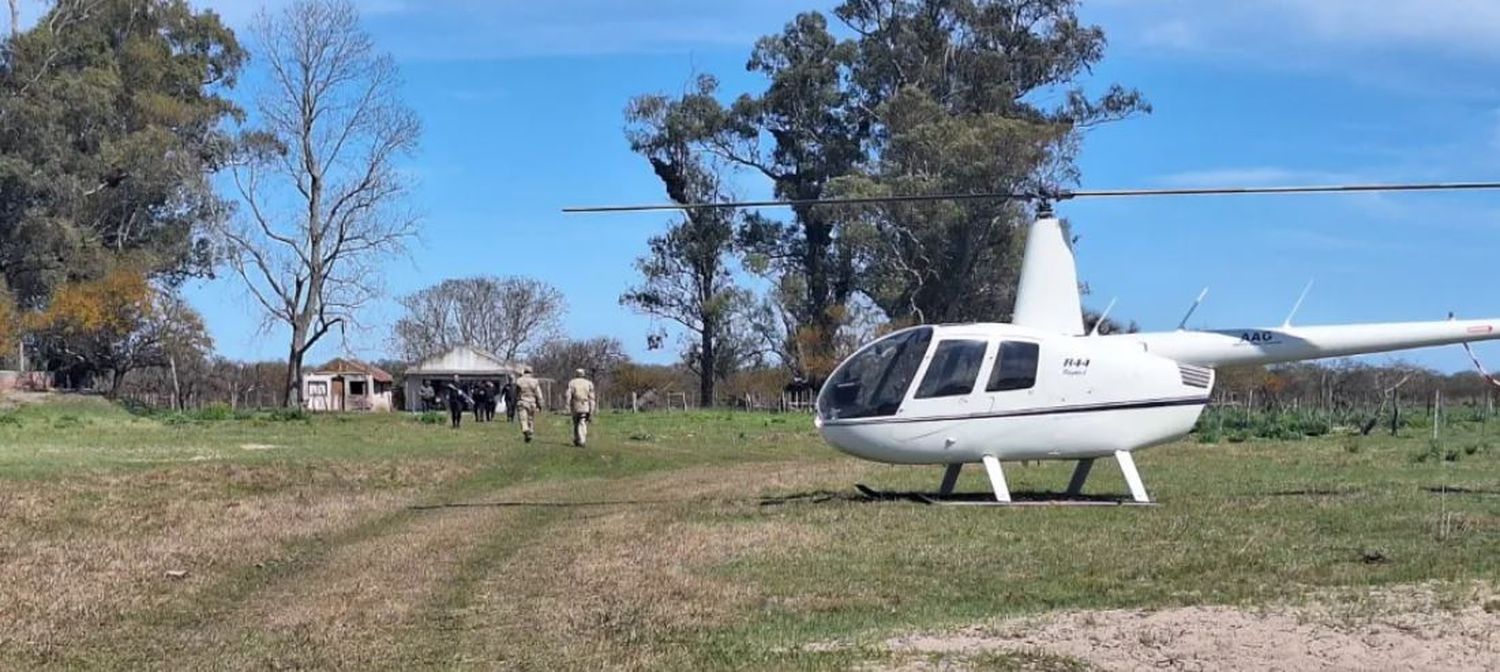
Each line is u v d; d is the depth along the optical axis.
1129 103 74.25
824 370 75.94
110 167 62.19
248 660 9.48
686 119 78.19
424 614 10.91
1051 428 16.56
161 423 42.78
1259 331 17.14
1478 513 15.09
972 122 67.38
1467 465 23.03
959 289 69.12
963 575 11.83
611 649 9.29
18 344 60.31
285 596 12.20
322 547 15.18
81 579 12.68
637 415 59.09
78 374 68.88
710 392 82.00
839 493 18.66
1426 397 53.47
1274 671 8.10
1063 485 19.52
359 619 10.77
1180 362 17.03
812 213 77.31
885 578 11.75
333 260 64.00
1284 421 37.97
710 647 9.20
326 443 30.45
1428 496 16.97
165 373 76.25
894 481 20.45
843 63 77.75
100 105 60.94
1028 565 12.20
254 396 80.62
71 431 35.88
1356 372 59.00
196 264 68.94
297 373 63.97
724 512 16.59
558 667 8.84
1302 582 10.98
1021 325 17.06
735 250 81.00
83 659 9.72
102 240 64.81
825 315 78.06
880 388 17.00
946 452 16.78
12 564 13.43
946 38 76.00
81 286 61.03
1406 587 10.53
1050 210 16.98
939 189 65.50
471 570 13.09
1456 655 8.30
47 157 58.94
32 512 17.05
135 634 10.59
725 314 80.25
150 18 68.06
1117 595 10.81
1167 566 11.90
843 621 10.07
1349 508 15.70
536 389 30.84
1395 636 8.79
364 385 86.38
